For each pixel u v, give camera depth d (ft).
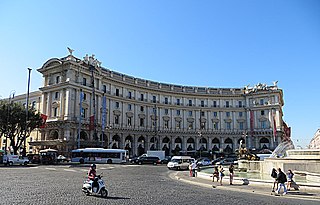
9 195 52.44
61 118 225.35
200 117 318.04
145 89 311.27
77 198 50.85
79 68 235.61
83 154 193.06
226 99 350.02
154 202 48.32
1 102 189.67
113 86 280.72
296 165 80.38
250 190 66.03
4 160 160.25
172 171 138.62
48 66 243.81
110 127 250.57
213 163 197.88
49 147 223.30
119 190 63.93
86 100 241.35
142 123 306.35
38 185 69.00
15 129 191.72
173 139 323.78
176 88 338.75
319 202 51.72
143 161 201.77
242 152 139.13
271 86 334.85
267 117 327.06
